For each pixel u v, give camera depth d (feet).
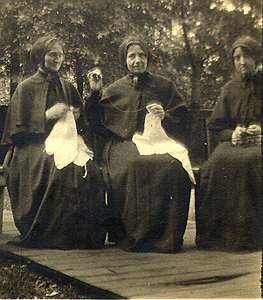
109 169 14.55
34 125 14.82
